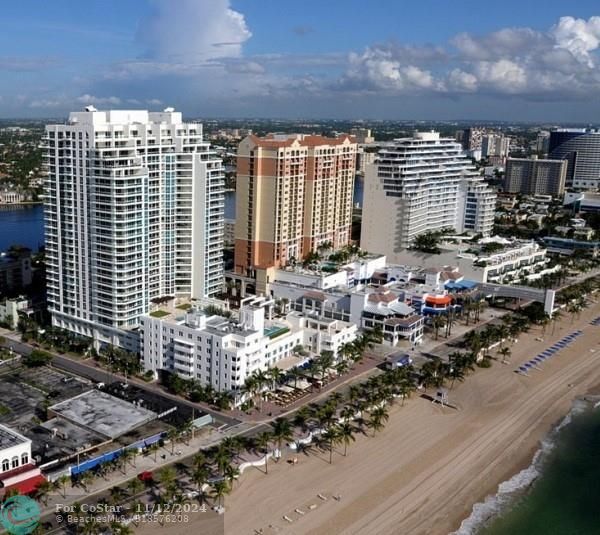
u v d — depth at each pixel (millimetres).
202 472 160000
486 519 163500
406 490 171375
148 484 166375
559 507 170625
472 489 175250
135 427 193625
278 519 155000
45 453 177250
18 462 165000
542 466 189375
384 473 178125
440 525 159000
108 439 185375
